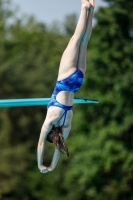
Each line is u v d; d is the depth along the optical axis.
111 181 78.81
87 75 79.94
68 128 25.33
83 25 24.34
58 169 92.00
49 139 25.42
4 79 107.25
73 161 80.00
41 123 108.81
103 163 77.06
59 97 24.91
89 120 81.50
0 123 101.12
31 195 98.75
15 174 97.56
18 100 26.92
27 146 101.38
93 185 79.56
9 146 100.69
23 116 107.62
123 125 76.06
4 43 110.88
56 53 121.00
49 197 94.19
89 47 87.62
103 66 79.56
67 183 84.44
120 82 77.62
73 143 81.00
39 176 96.31
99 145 77.69
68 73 24.59
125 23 79.38
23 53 114.00
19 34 122.19
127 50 78.12
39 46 124.81
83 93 80.94
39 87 109.75
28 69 112.75
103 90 80.12
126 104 77.25
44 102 27.02
